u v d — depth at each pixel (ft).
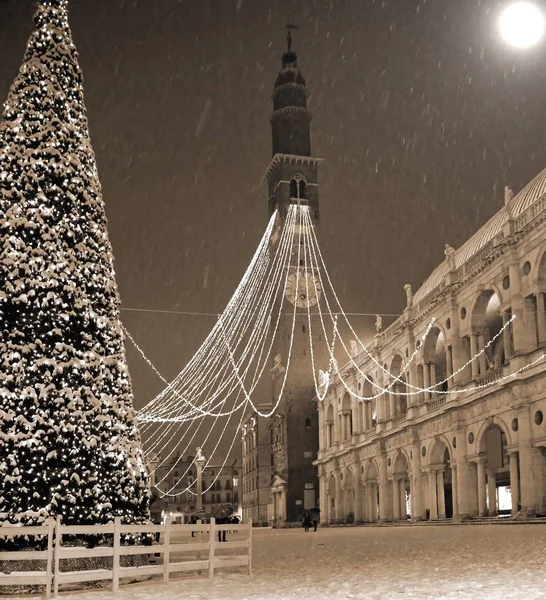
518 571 50.75
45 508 57.06
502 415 156.87
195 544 55.47
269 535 193.06
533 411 145.07
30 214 63.05
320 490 318.24
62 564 57.26
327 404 313.53
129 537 61.26
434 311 197.06
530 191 163.73
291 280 363.76
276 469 361.10
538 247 145.38
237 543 59.36
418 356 208.54
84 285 63.98
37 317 60.85
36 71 67.46
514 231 155.43
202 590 48.08
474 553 69.62
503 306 159.43
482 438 167.84
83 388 60.90
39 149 64.95
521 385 147.54
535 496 142.00
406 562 64.44
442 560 64.23
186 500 650.43
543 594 38.70
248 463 447.83
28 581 46.21
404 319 218.59
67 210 64.69
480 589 42.27
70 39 70.18
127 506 61.98
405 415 218.79
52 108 66.85
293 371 350.43
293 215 370.12
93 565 58.80
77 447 59.26
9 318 60.70
